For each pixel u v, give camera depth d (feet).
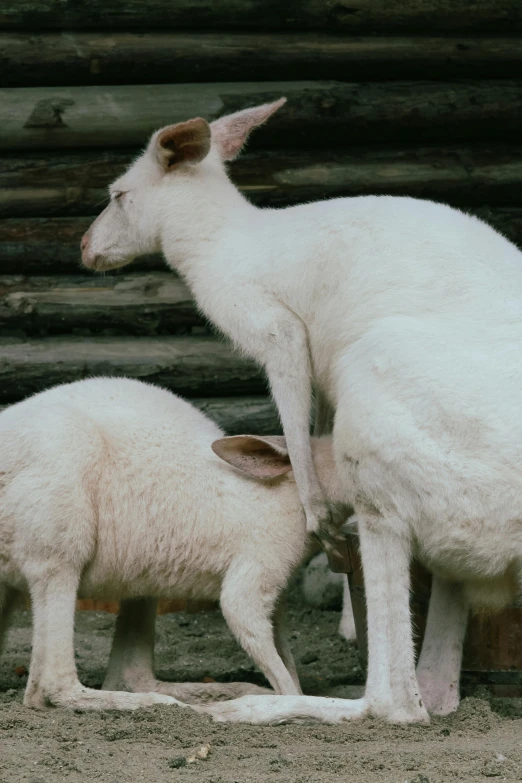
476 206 38.04
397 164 37.63
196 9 37.11
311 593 37.70
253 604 25.98
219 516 26.17
